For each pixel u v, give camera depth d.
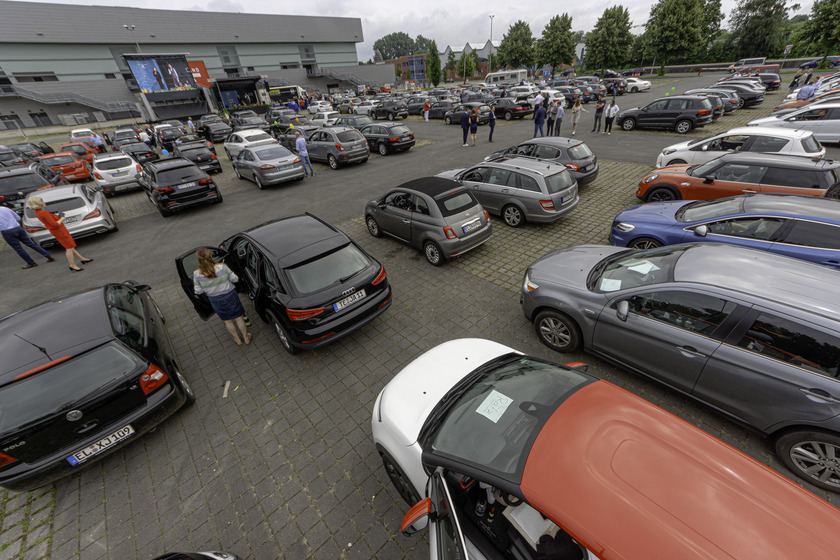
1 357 3.47
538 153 9.98
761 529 1.71
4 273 8.58
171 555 2.62
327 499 3.43
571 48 52.97
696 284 3.51
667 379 3.80
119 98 46.38
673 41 42.97
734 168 7.12
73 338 3.68
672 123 16.11
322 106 36.75
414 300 6.35
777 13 43.94
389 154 17.72
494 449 2.40
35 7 40.72
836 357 2.85
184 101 43.56
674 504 1.81
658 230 5.83
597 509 1.84
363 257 5.23
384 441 3.14
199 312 5.45
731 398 3.38
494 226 8.93
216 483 3.66
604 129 17.58
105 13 44.84
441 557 2.16
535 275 4.89
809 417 2.93
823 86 21.42
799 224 4.68
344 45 66.94
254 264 5.18
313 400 4.52
